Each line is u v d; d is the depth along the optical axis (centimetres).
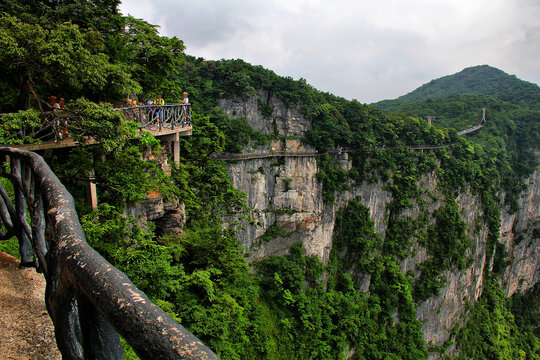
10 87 1484
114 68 1546
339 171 6028
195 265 2059
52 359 369
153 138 1639
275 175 5578
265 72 6159
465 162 7888
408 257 6681
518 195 9462
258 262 5316
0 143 1186
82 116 1298
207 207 2755
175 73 2653
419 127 7819
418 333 5941
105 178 1482
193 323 1634
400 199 6706
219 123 5188
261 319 4006
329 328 4788
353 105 6744
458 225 7156
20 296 460
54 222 244
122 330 143
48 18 1797
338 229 6162
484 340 7388
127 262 1355
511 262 9356
